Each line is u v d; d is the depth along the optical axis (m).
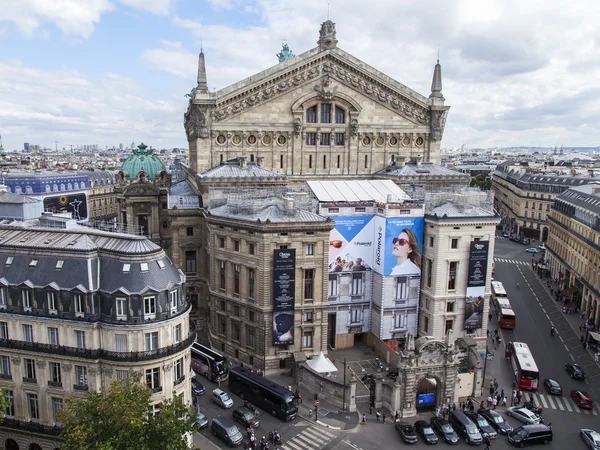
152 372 57.44
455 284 88.00
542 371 88.38
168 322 57.84
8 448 60.62
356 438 65.88
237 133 100.50
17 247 61.31
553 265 152.38
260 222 76.81
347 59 102.75
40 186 168.50
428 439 65.00
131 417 45.97
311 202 88.12
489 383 82.38
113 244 60.84
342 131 106.31
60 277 58.12
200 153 99.25
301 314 81.56
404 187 102.75
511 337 103.19
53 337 58.22
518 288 138.62
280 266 78.06
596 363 92.00
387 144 109.38
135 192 102.94
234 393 75.75
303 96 102.19
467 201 90.31
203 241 95.81
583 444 66.56
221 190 89.56
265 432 66.56
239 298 83.19
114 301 56.59
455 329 89.25
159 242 105.81
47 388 58.50
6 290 59.12
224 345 86.88
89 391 51.56
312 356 83.00
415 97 108.44
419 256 89.38
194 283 97.56
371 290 91.62
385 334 89.75
